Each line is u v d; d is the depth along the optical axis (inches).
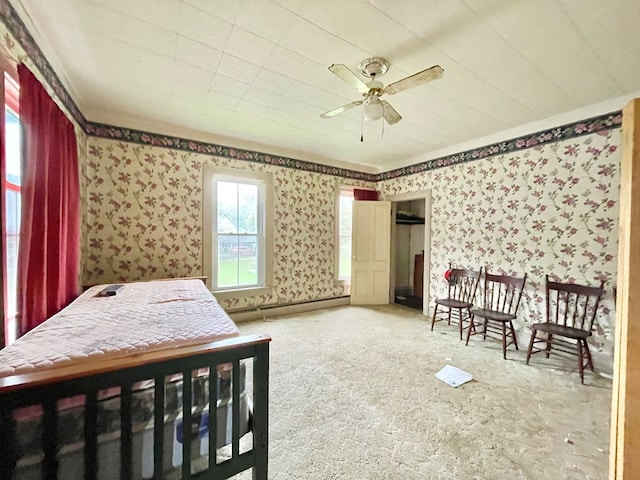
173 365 41.2
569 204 111.3
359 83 74.2
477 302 140.5
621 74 84.0
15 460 34.2
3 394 32.5
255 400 48.4
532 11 60.8
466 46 72.6
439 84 90.7
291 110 112.6
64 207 83.7
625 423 35.8
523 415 75.9
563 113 111.3
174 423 43.4
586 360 105.3
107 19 65.1
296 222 171.9
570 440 66.6
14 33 59.1
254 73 86.7
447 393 86.0
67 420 36.9
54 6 61.4
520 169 126.0
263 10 61.7
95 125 117.6
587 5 58.9
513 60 78.0
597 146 104.0
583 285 106.3
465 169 148.3
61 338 47.4
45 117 67.7
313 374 96.8
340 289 193.0
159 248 131.8
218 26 66.9
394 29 66.9
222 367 47.3
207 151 141.6
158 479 40.9
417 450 63.1
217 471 45.4
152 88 96.5
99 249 120.0
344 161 189.0
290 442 64.9
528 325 123.0
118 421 39.8
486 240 139.3
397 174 189.5
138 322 57.4
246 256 157.6
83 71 86.5
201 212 141.2
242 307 155.3
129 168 124.5
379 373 98.0
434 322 143.1
